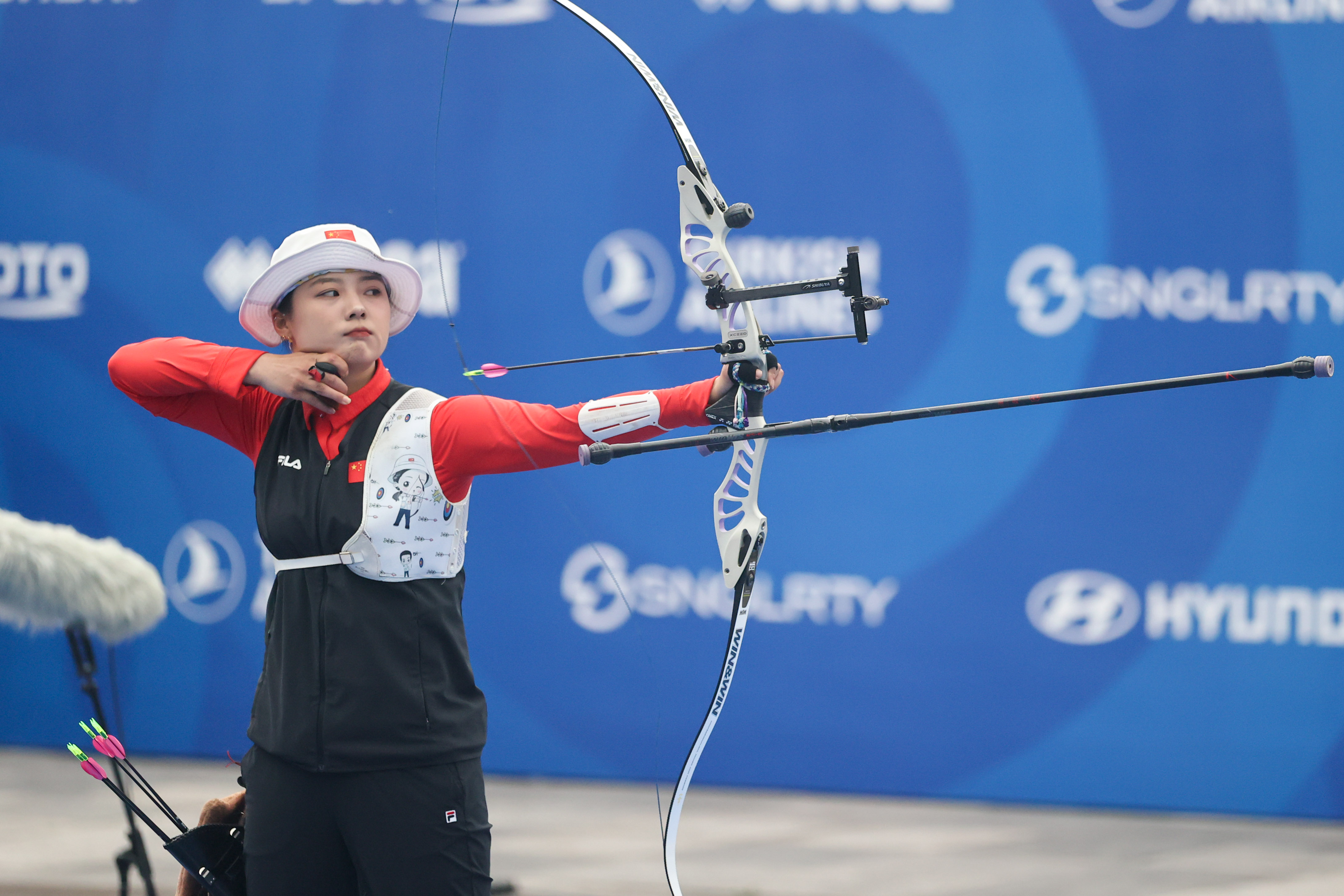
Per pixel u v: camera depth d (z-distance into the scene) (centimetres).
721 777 1475
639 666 1477
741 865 1227
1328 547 1367
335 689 589
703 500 1462
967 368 1420
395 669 593
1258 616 1381
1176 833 1341
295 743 591
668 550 1471
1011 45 1402
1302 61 1359
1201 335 1384
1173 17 1377
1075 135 1395
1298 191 1365
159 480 1528
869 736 1448
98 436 1534
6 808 1358
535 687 1496
